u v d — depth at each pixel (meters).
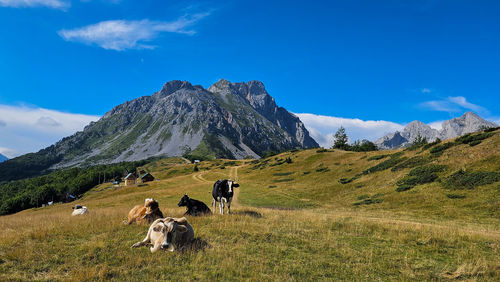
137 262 7.72
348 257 9.24
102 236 10.19
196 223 12.62
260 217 15.73
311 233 12.22
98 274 6.86
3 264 7.36
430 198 30.47
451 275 8.02
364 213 29.31
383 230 13.36
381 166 51.16
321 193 48.56
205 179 102.00
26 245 8.85
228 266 7.77
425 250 10.28
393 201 33.12
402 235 12.01
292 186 60.00
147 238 9.25
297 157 92.25
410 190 35.16
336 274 7.80
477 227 18.88
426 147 48.91
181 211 17.70
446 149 42.91
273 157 112.50
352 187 46.84
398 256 9.55
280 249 9.61
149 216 12.54
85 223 12.32
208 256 8.51
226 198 16.23
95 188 149.75
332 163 73.44
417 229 13.64
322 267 8.24
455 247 10.77
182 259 8.18
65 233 10.53
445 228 14.49
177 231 8.93
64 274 7.04
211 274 7.32
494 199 25.19
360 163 64.19
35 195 134.62
